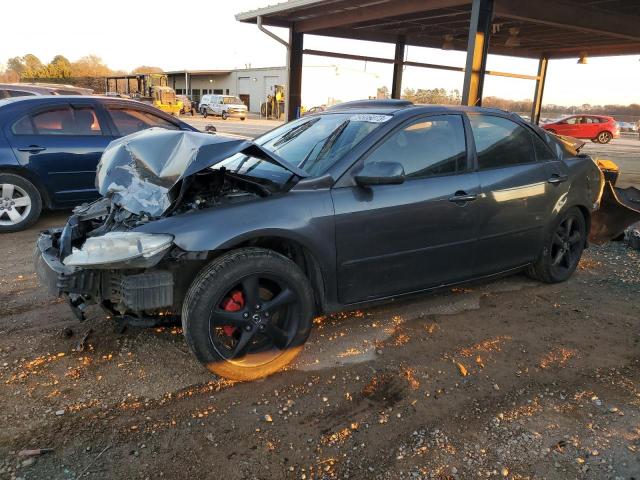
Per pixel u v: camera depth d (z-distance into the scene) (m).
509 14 10.38
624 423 2.82
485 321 4.07
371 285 3.54
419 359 3.46
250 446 2.58
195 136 3.31
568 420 2.84
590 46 17.94
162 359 3.37
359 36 15.96
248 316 3.03
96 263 2.78
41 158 6.39
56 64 89.19
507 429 2.75
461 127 3.98
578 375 3.31
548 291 4.75
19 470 2.38
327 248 3.26
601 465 2.49
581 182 4.79
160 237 2.81
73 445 2.56
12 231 6.38
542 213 4.44
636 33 13.05
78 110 6.77
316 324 3.94
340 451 2.56
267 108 47.91
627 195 6.45
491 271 4.21
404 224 3.54
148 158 3.36
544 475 2.42
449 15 12.88
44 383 3.07
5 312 4.02
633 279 5.15
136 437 2.63
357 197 3.36
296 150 3.82
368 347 3.60
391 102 4.05
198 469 2.42
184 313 2.91
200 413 2.83
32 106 6.45
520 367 3.39
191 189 3.33
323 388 3.10
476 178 3.93
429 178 3.71
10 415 2.77
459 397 3.04
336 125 3.92
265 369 3.13
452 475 2.41
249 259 2.97
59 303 4.20
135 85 51.62
